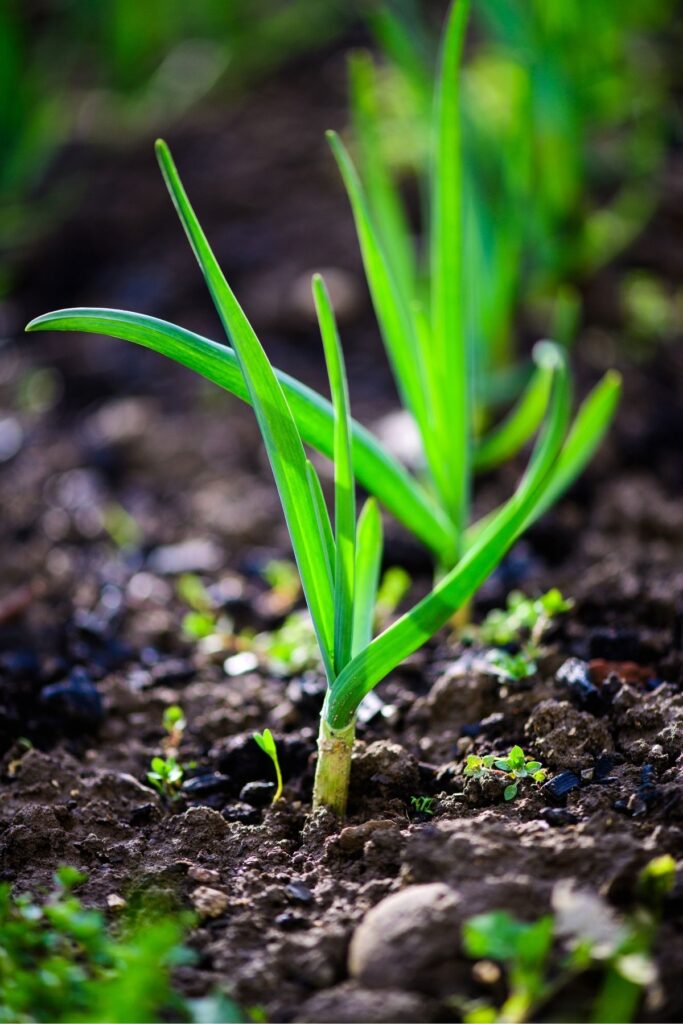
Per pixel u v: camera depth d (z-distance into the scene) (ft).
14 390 3.60
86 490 3.15
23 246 4.16
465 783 2.23
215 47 5.13
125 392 3.52
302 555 2.14
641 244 3.61
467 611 2.60
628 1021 1.92
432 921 1.96
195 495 3.10
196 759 2.40
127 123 4.80
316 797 2.19
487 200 3.09
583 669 2.38
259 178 4.27
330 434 2.26
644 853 2.02
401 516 2.42
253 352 2.09
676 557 2.74
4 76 4.22
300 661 2.56
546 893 1.99
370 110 2.83
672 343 3.32
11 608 2.73
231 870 2.15
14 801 2.28
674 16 4.27
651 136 3.65
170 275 3.90
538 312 3.44
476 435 3.02
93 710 2.46
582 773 2.20
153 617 2.75
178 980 2.00
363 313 3.61
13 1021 1.92
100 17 4.99
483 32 4.54
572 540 2.85
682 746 2.22
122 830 2.24
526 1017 1.92
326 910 2.06
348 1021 1.92
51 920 2.04
